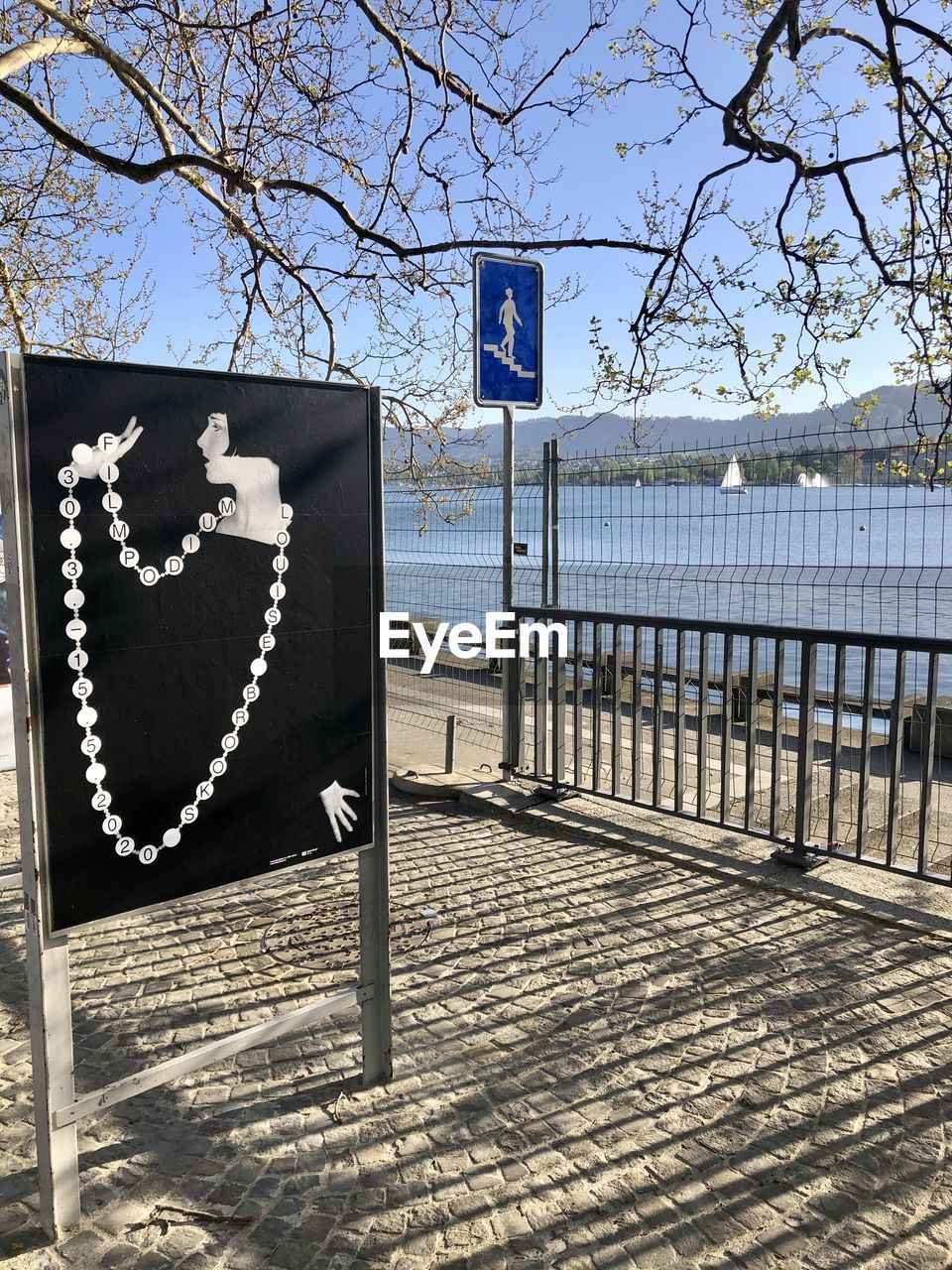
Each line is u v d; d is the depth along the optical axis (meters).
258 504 2.87
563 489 6.57
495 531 7.79
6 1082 3.40
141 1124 3.08
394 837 5.93
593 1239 2.53
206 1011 3.84
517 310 6.46
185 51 6.08
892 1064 3.33
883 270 4.62
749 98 4.56
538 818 6.10
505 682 6.87
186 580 2.71
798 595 7.22
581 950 4.29
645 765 7.43
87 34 5.21
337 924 4.69
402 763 7.78
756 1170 2.79
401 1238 2.55
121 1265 2.47
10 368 2.32
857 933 4.40
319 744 3.07
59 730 2.48
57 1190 2.58
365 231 6.09
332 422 3.05
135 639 2.61
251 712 2.89
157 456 2.62
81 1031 3.70
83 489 2.48
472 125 5.71
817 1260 2.44
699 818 5.59
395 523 8.46
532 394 6.64
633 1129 3.00
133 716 2.62
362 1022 3.26
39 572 2.41
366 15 5.38
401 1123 3.07
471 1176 2.80
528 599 7.80
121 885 2.63
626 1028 3.61
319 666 3.06
